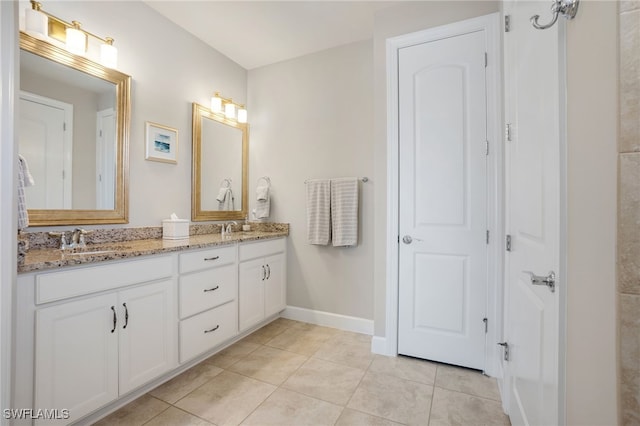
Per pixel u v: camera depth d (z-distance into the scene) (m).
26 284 1.18
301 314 2.90
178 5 2.22
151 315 1.67
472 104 1.98
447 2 2.03
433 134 2.09
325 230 2.69
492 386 1.79
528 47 1.13
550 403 0.88
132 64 2.13
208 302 2.04
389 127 2.21
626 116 0.56
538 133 1.00
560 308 0.78
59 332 1.28
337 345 2.36
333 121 2.78
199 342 1.97
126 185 2.06
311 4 2.19
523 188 1.21
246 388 1.76
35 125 1.64
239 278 2.34
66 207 1.76
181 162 2.51
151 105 2.26
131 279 1.56
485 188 1.95
